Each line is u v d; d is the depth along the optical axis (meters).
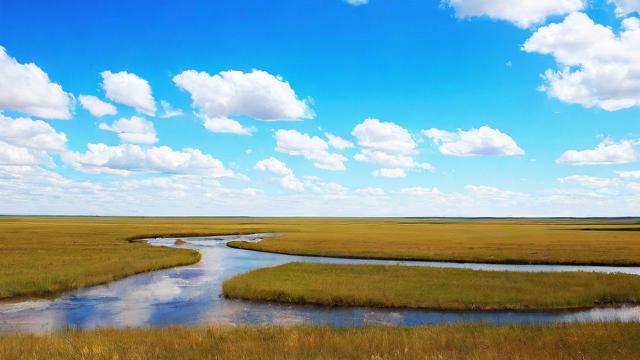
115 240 68.56
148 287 31.31
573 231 111.06
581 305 25.25
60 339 14.82
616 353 12.84
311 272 35.34
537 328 16.92
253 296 27.22
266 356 11.93
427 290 27.75
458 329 17.05
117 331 17.06
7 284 29.27
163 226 133.25
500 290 27.88
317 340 14.62
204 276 36.59
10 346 13.51
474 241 69.94
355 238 78.19
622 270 41.31
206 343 14.27
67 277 31.91
